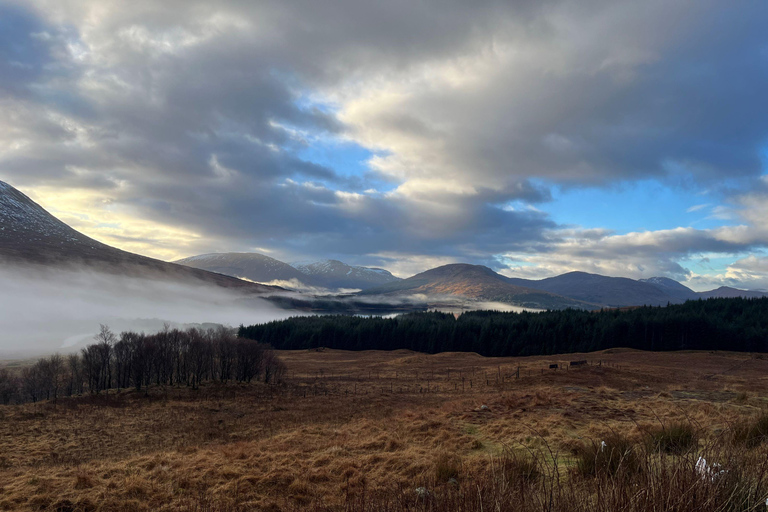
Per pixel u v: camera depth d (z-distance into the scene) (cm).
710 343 10781
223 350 7562
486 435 1633
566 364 7156
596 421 1706
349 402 4647
